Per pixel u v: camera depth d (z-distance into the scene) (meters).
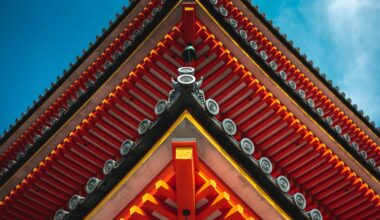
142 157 7.59
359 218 12.55
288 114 11.77
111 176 7.70
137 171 7.55
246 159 7.62
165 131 7.44
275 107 11.74
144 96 12.09
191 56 11.33
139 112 12.32
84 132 12.37
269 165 7.92
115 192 7.72
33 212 12.98
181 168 6.72
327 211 12.82
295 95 12.41
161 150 7.39
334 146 12.83
